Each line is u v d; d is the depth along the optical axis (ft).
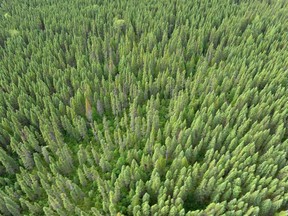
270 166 66.28
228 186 63.67
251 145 69.36
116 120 86.17
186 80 95.91
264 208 61.57
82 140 84.89
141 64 102.68
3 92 89.40
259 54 102.58
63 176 75.25
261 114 82.02
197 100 85.92
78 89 86.94
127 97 94.53
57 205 64.80
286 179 66.80
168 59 100.22
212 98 83.66
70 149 82.23
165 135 77.66
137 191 63.87
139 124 78.28
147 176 70.90
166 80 93.40
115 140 78.18
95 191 71.36
